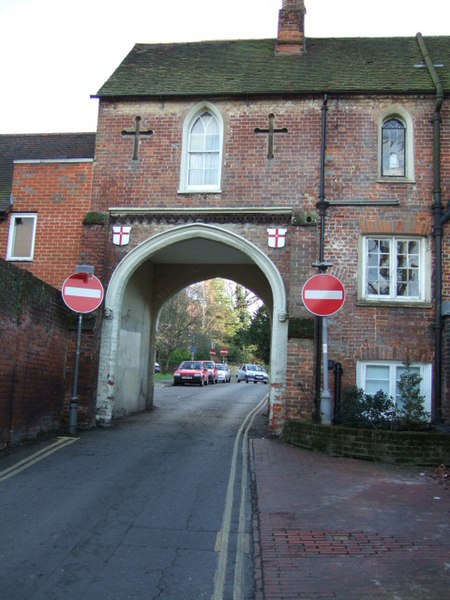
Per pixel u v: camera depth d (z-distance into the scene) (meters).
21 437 9.91
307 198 12.53
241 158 12.91
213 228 12.68
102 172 13.27
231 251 15.19
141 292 16.08
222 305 56.56
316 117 12.84
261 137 12.95
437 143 12.29
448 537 5.72
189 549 5.43
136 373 15.90
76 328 12.11
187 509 6.69
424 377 11.73
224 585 4.64
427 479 8.23
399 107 12.70
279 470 8.62
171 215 12.85
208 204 12.84
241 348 58.34
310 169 12.62
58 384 11.71
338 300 10.17
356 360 11.80
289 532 5.84
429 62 13.80
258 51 15.73
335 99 12.85
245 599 4.39
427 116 12.60
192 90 13.38
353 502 6.96
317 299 10.23
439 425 10.86
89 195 13.30
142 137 13.31
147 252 12.87
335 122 12.76
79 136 18.02
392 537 5.71
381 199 12.31
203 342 48.12
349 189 12.43
